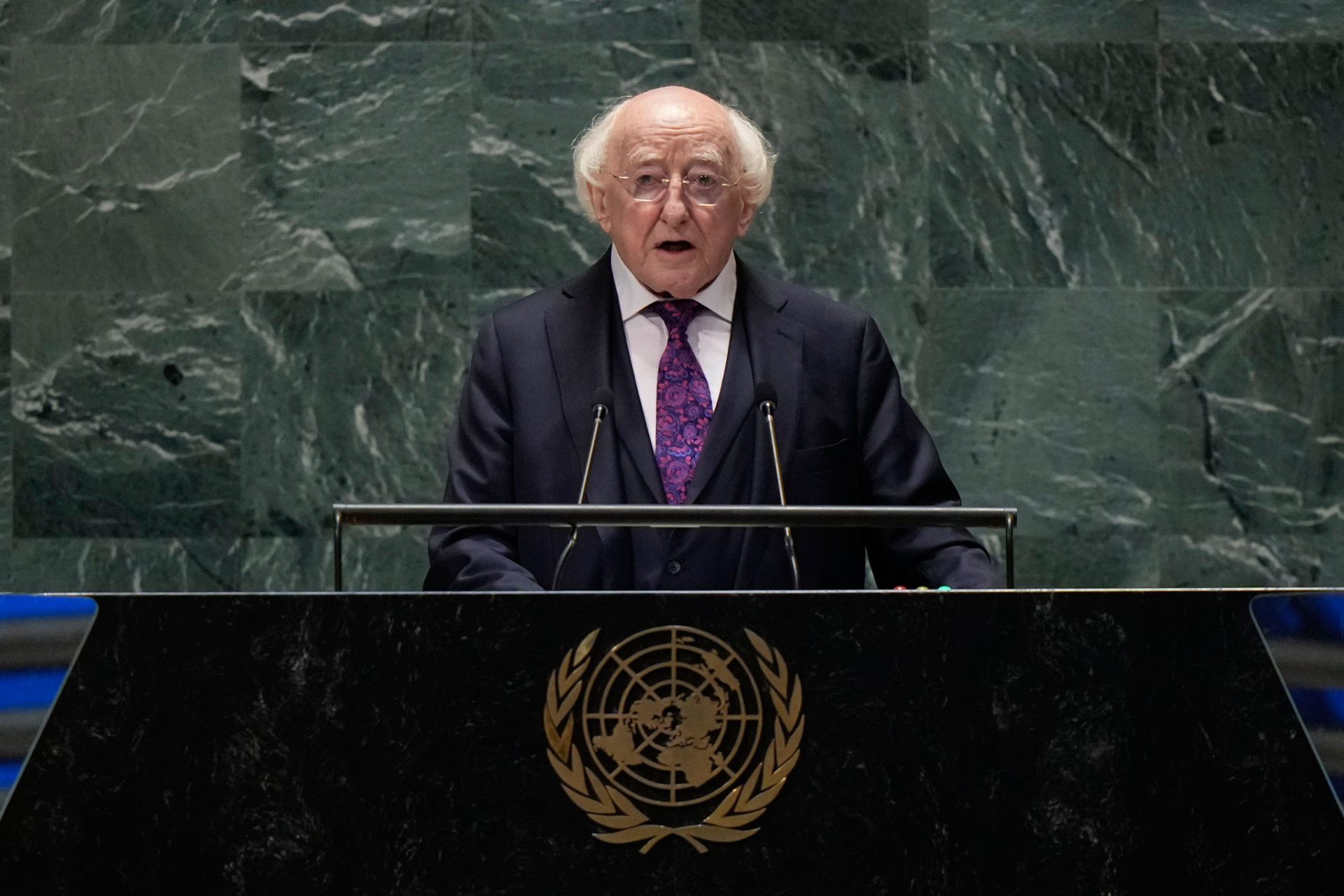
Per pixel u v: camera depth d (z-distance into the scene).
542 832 7.10
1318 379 19.92
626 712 7.18
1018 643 7.24
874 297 19.86
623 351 11.84
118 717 7.14
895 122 19.91
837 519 8.19
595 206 12.35
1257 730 7.18
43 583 19.58
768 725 7.19
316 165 19.81
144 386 19.69
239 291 19.77
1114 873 7.12
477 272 19.83
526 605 7.23
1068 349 19.91
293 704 7.16
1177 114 19.98
